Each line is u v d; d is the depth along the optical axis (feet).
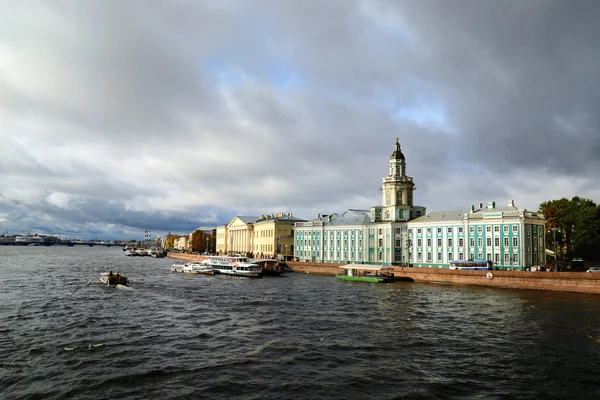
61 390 91.91
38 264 489.67
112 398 88.17
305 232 463.01
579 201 350.23
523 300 214.28
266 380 98.58
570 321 160.97
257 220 630.33
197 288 271.69
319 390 93.25
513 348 124.77
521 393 92.84
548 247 359.25
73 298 215.51
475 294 238.89
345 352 120.16
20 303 197.06
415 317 168.55
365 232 395.55
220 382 96.99
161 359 112.78
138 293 240.73
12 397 88.33
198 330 145.07
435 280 298.35
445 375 102.89
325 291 256.11
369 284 298.76
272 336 137.39
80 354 116.37
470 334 140.67
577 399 90.07
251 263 380.37
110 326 150.10
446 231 335.88
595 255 324.80
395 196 377.91
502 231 304.09
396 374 103.24
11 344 125.29
